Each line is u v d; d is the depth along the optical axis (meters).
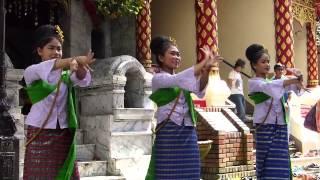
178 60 5.46
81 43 13.74
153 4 18.38
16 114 7.91
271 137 6.28
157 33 18.14
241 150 10.30
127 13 12.27
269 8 16.48
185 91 5.29
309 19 19.52
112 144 8.57
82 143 9.00
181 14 17.45
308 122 8.25
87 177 8.13
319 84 21.81
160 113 5.29
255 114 6.42
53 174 4.75
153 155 5.29
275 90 6.12
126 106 9.56
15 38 14.94
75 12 13.55
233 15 17.36
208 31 13.49
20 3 13.27
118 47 15.27
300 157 12.52
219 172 9.77
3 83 5.89
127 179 8.41
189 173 5.21
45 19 13.72
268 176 6.23
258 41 16.69
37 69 4.68
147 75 9.45
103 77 8.84
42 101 4.79
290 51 15.44
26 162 4.81
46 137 4.77
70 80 4.89
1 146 5.69
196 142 5.34
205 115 10.20
